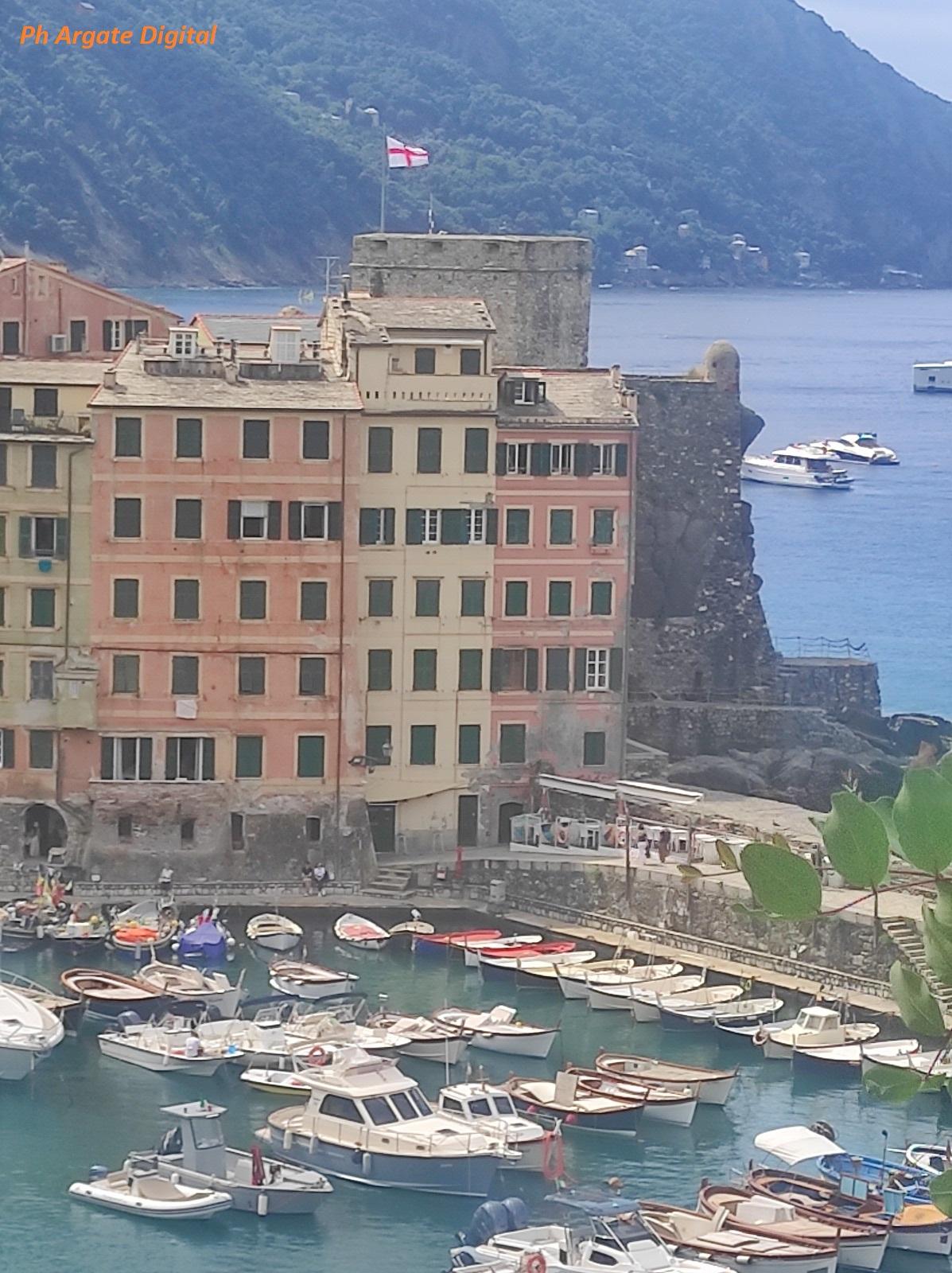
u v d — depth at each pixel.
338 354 130.62
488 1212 84.44
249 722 128.25
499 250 153.25
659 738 145.88
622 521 132.12
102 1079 101.50
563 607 132.00
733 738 146.50
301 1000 112.12
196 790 128.25
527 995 114.44
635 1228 83.12
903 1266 85.81
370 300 131.38
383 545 129.50
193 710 127.69
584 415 131.50
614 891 123.56
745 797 135.00
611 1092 98.19
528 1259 81.56
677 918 121.00
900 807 23.75
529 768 132.50
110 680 127.44
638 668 149.00
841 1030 106.12
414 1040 104.31
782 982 114.06
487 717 131.75
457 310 130.62
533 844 129.50
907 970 23.70
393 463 129.12
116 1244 86.06
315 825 129.00
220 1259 85.25
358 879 128.50
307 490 127.06
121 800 127.75
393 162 173.75
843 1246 85.06
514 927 124.06
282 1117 94.94
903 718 159.62
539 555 131.50
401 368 128.62
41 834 128.88
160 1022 106.19
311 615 128.00
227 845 128.38
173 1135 91.75
